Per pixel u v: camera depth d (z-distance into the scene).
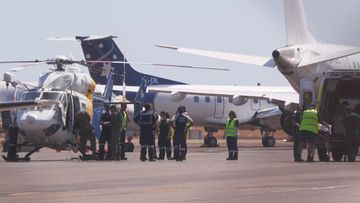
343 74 78.94
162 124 81.88
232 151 80.94
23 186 44.66
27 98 80.44
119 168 63.12
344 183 44.81
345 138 76.00
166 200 36.09
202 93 142.00
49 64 83.94
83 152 79.06
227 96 140.25
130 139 118.75
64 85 81.19
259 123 156.25
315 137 73.56
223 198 36.69
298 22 124.19
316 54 114.25
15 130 78.44
